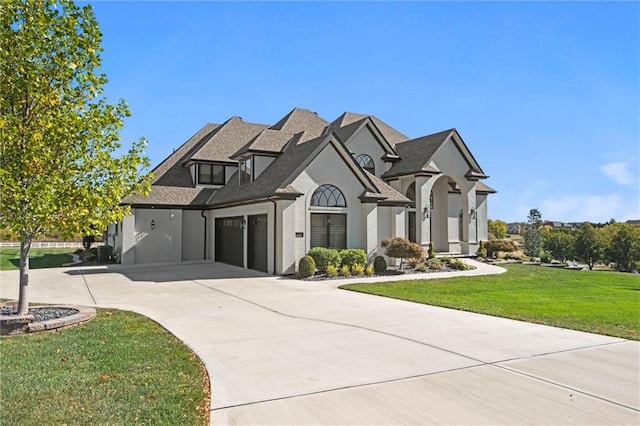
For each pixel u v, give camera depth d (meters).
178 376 5.93
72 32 8.95
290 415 4.74
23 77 8.64
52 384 5.51
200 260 26.80
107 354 7.00
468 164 28.23
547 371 6.29
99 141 9.63
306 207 19.67
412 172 26.34
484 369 6.38
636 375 6.12
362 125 27.30
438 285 16.77
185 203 25.75
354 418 4.66
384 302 12.61
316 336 8.44
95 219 9.48
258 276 18.91
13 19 8.41
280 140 24.67
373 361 6.77
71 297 13.46
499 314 10.75
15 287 15.79
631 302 12.99
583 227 48.44
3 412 4.60
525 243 38.44
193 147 30.31
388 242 21.39
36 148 8.53
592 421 4.61
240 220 23.06
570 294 14.76
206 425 4.45
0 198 8.14
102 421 4.41
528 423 4.55
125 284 16.50
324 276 18.70
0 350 7.23
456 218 30.12
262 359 6.87
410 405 5.02
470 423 4.55
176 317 10.32
